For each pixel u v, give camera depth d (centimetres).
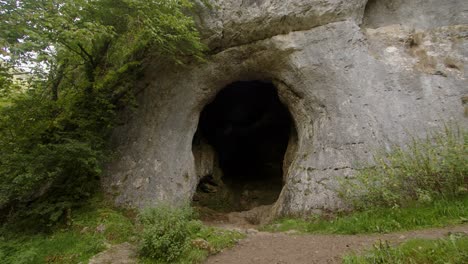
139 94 1161
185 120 1098
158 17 853
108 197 983
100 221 825
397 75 863
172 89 1115
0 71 848
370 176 726
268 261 532
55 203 884
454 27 895
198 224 688
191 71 1095
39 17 691
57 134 952
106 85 1088
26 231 816
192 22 863
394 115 820
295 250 568
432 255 399
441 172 635
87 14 820
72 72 1138
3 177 836
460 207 561
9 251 695
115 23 932
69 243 728
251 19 974
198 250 594
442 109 798
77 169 938
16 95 968
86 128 1000
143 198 973
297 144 1107
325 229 688
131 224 835
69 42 777
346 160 816
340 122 867
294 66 966
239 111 1636
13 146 907
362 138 822
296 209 832
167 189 1003
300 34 955
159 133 1084
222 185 1422
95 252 678
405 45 912
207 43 1039
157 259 592
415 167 675
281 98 1086
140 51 1121
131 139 1097
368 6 988
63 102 1009
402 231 561
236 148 1697
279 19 952
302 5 928
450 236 421
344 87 888
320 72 923
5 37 647
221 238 642
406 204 644
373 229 598
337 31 920
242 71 1105
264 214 1013
